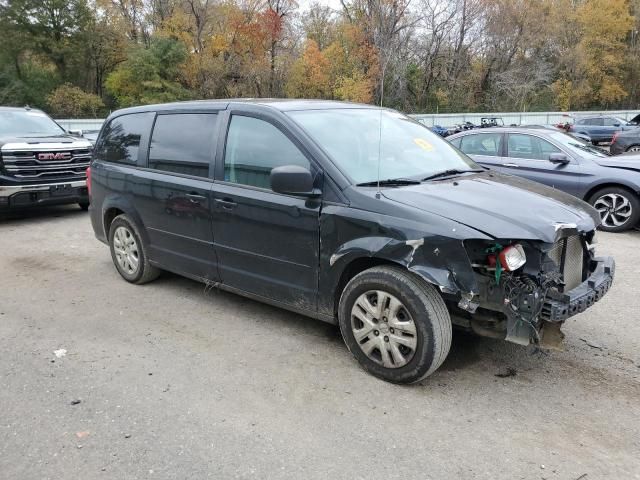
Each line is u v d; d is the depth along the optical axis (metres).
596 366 3.94
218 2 47.06
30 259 6.87
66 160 9.46
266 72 46.69
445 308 3.44
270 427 3.21
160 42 44.78
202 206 4.61
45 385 3.70
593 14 50.06
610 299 5.29
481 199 3.65
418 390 3.60
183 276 5.53
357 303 3.71
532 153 8.77
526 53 48.75
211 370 3.89
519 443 3.05
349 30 45.12
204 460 2.92
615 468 2.85
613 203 8.16
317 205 3.84
